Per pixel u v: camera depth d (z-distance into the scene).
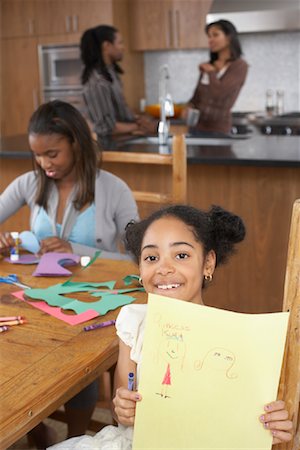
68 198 1.99
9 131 5.80
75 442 1.14
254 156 2.72
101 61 3.83
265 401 0.92
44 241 1.83
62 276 1.60
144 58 5.76
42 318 1.30
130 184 3.06
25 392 0.99
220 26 4.05
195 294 1.17
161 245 1.14
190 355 0.94
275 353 0.91
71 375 1.04
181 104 4.98
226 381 0.93
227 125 4.18
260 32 5.32
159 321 0.95
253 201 2.82
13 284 1.54
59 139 1.89
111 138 3.64
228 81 4.08
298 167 2.58
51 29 5.39
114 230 2.02
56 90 5.48
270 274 2.85
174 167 2.04
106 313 1.33
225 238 1.22
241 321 0.91
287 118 4.82
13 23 5.53
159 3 5.29
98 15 5.17
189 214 1.18
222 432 0.94
